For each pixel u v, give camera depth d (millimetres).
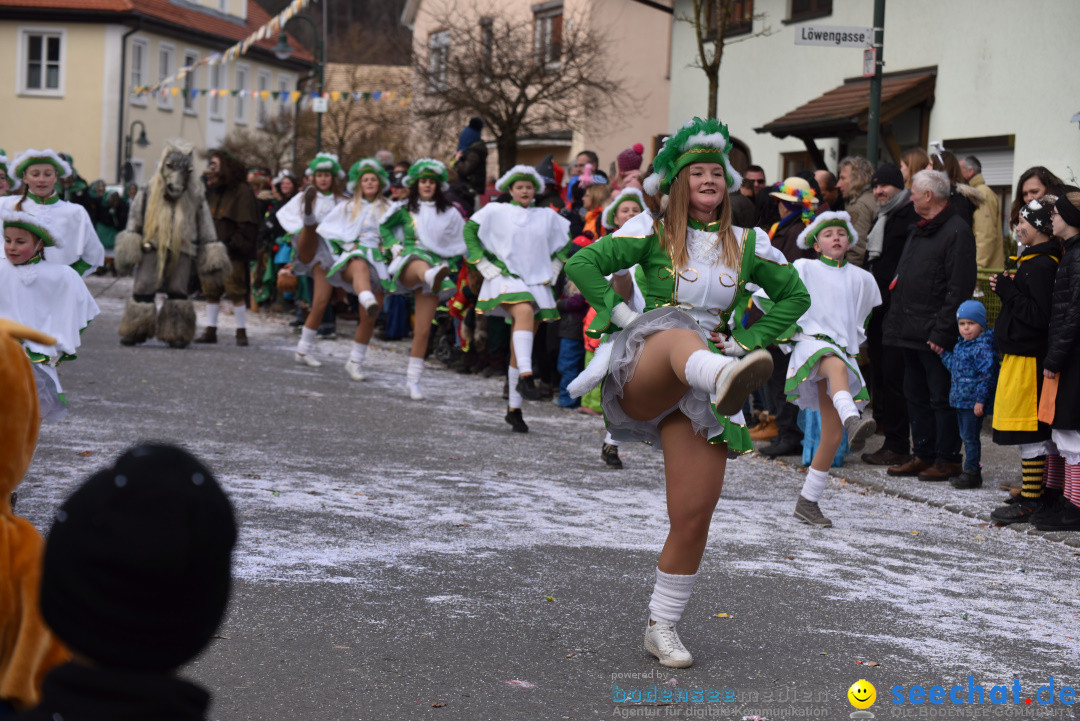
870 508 7254
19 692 2109
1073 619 4992
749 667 4199
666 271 4422
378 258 11477
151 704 1182
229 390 10383
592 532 6125
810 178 10562
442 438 8859
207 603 1204
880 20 10711
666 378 4066
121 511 1154
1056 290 6578
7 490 2344
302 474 7137
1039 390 6785
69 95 40219
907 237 8984
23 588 2166
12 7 39656
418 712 3605
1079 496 6707
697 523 4184
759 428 9812
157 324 13211
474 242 9672
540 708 3695
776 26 18875
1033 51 14273
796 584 5332
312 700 3654
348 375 12117
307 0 22516
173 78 25500
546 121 23062
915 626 4777
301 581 4926
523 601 4848
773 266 4543
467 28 23594
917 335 8133
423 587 4961
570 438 9305
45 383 6340
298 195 12297
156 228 12922
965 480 7871
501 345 12758
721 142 4395
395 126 30828
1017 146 14531
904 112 16500
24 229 6312
